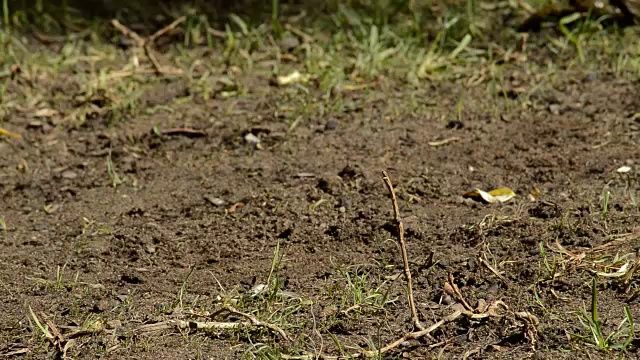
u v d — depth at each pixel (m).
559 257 6.41
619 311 5.77
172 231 7.35
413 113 9.32
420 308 6.00
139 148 8.95
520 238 6.77
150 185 8.23
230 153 8.74
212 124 9.33
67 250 7.14
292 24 11.71
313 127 9.15
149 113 9.65
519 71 10.12
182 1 12.60
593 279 5.64
